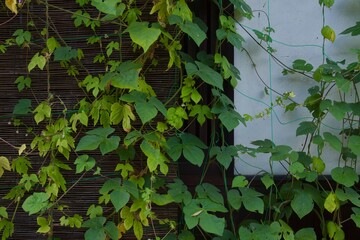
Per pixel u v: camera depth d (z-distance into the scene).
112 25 1.75
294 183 1.73
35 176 1.67
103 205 1.74
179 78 1.73
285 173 1.90
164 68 1.74
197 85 1.82
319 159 1.65
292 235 1.59
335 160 1.91
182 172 1.89
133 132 1.56
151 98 1.53
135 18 1.68
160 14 1.57
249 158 1.92
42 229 1.65
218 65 1.73
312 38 1.91
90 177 1.76
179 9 1.54
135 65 1.55
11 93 1.78
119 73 1.50
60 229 1.77
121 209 1.62
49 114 1.67
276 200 1.75
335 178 1.60
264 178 1.65
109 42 1.75
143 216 1.57
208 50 1.90
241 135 1.92
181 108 1.66
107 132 1.53
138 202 1.58
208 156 1.84
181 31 1.60
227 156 1.64
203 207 1.53
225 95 1.76
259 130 1.92
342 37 1.91
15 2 1.44
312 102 1.72
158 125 1.64
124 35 1.74
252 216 1.85
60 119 1.69
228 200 1.59
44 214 1.75
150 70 1.74
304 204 1.62
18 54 1.78
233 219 1.85
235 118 1.61
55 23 1.76
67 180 1.77
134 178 1.65
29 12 1.76
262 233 1.54
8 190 1.79
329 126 1.89
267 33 1.89
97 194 1.76
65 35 1.76
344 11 1.91
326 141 1.62
